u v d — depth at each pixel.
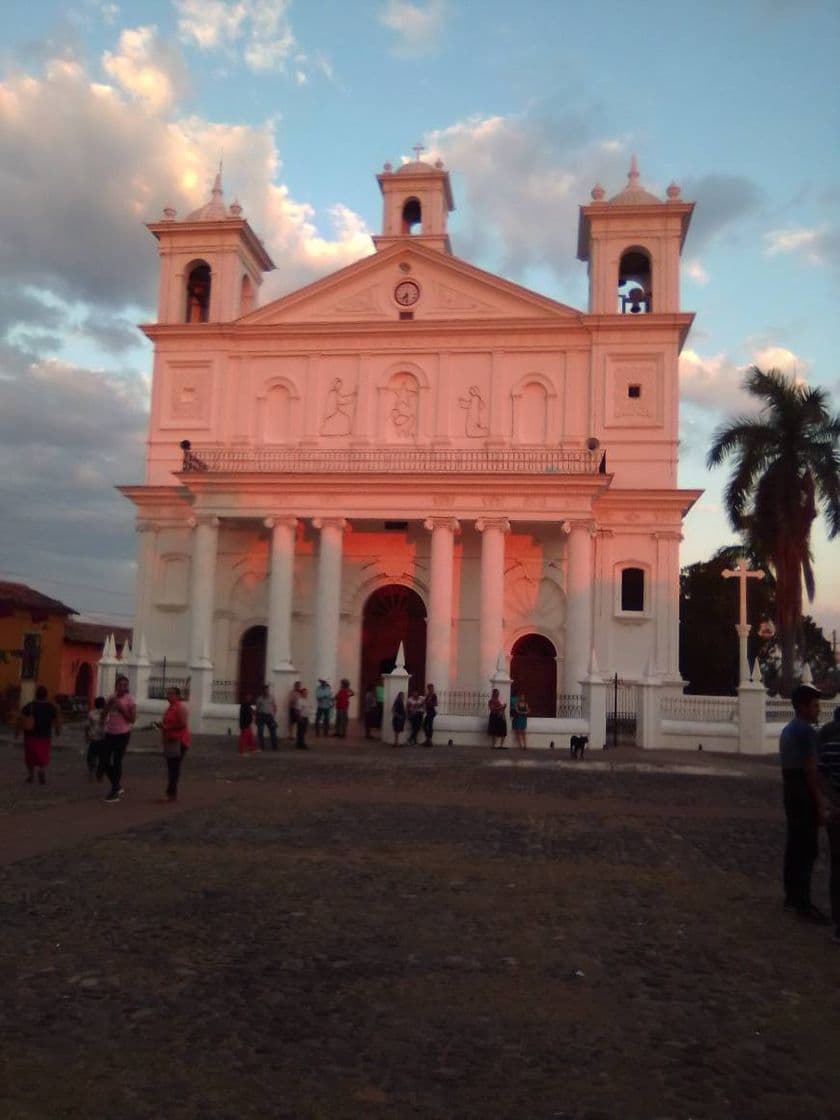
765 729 31.44
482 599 36.22
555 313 39.97
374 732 33.06
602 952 8.34
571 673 35.44
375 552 39.81
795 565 37.84
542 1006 6.95
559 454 38.44
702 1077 5.82
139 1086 5.48
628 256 41.75
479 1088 5.57
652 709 31.94
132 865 11.41
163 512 41.31
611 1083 5.70
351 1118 5.16
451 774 22.50
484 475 36.03
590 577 36.12
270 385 41.53
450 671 37.47
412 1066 5.86
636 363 39.69
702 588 59.75
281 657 37.00
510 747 30.52
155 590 40.97
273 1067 5.79
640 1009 6.95
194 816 15.22
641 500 38.53
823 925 9.41
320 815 15.66
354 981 7.39
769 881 11.40
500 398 40.00
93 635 59.47
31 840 12.91
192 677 33.12
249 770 22.31
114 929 8.63
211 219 42.38
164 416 41.97
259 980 7.35
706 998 7.23
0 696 38.34
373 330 40.75
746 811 17.28
